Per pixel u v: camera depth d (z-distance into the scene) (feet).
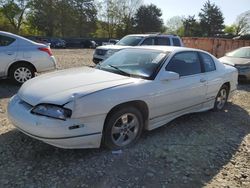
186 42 71.51
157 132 16.12
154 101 14.42
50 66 27.63
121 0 226.58
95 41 163.53
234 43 61.41
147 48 17.48
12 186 10.54
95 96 12.02
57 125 11.27
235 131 17.39
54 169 11.69
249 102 25.11
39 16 195.00
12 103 13.24
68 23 200.75
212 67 19.61
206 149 14.46
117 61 16.65
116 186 10.89
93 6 214.07
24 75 26.43
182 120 18.58
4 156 12.46
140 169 12.11
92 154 12.96
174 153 13.71
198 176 11.96
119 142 13.50
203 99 18.40
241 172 12.54
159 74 14.93
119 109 13.01
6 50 25.30
